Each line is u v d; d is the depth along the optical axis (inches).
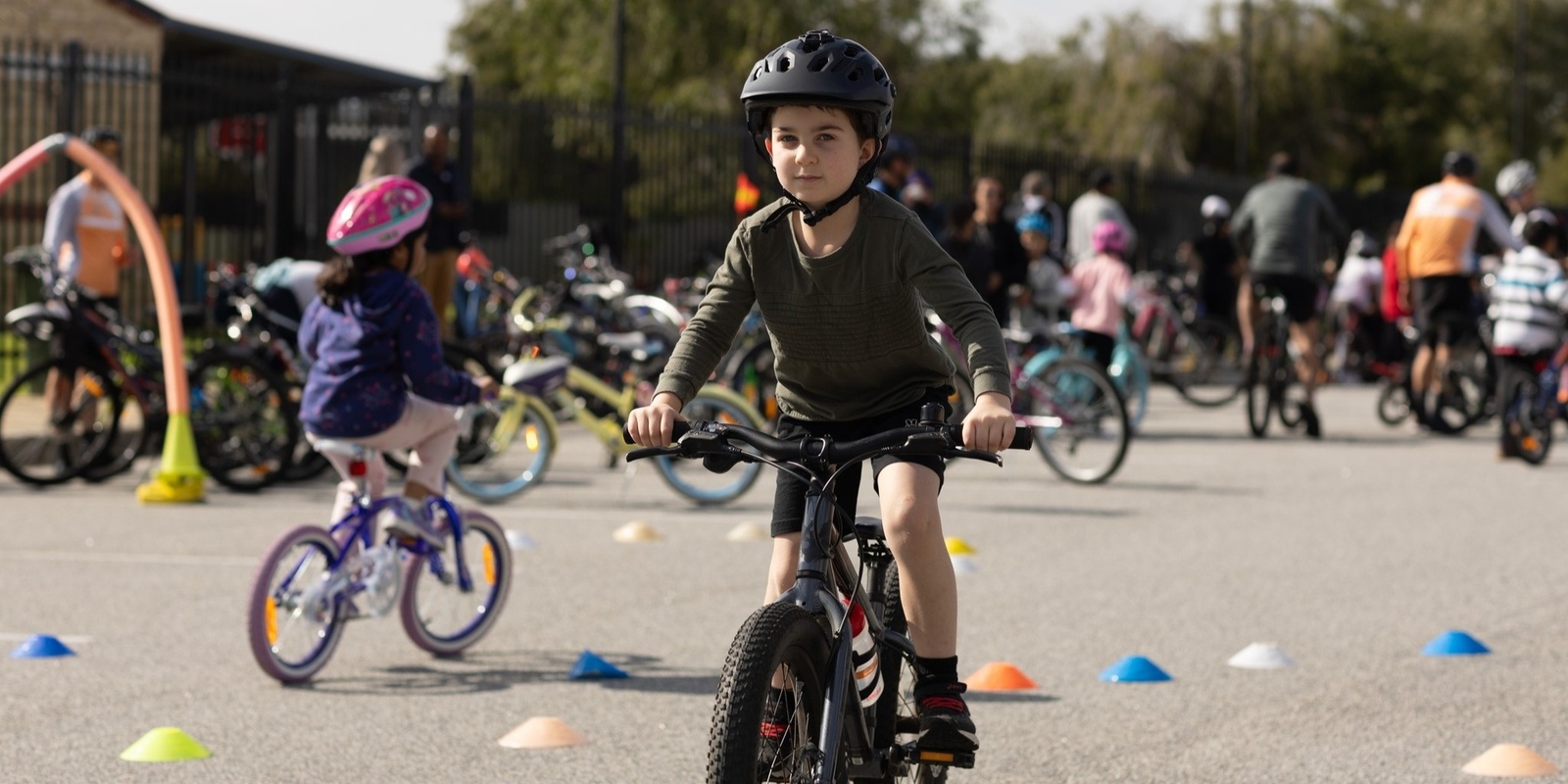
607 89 2994.6
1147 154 3107.8
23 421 843.4
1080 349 1077.1
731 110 2935.5
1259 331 1112.8
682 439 268.8
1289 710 424.8
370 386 466.3
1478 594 572.4
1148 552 652.7
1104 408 861.8
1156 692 442.3
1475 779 366.6
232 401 832.9
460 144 1428.4
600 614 542.3
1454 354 1127.6
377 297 467.5
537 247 1550.2
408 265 479.5
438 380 467.5
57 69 1253.7
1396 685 449.7
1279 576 602.5
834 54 265.7
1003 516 743.7
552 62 3166.8
